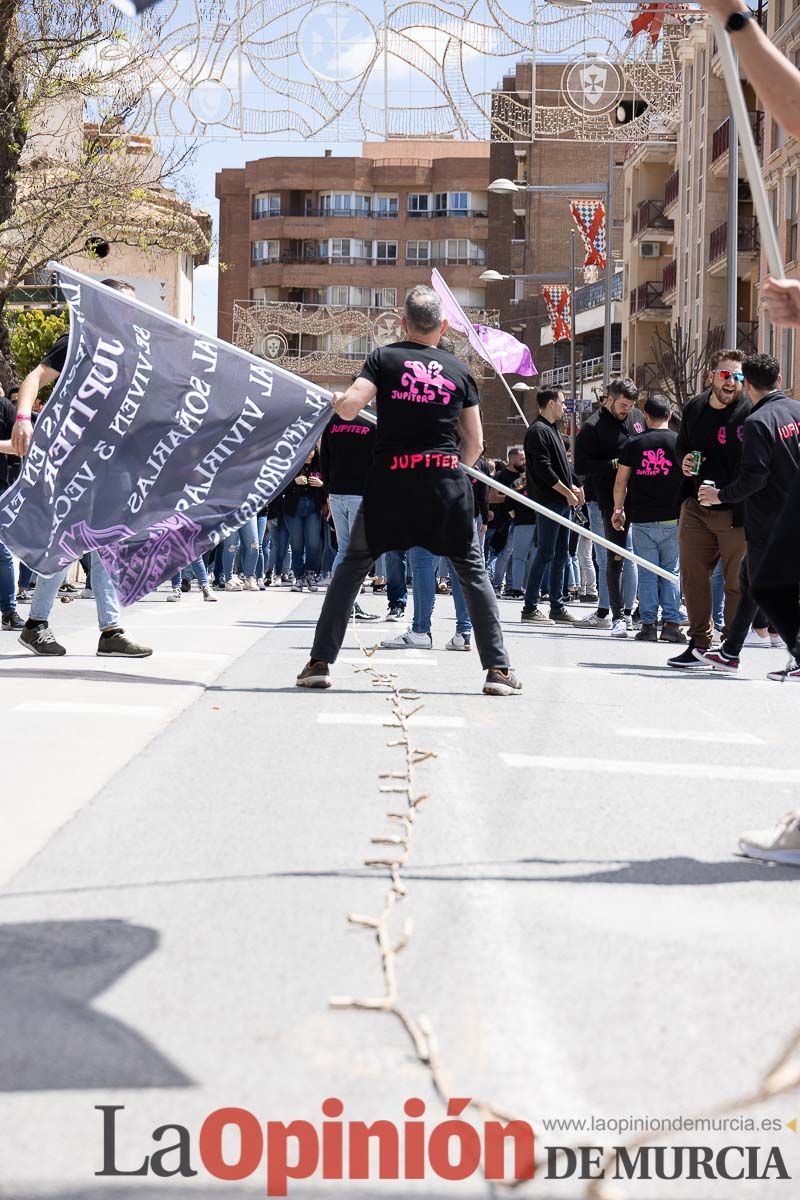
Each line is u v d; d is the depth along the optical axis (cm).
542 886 473
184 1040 337
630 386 1538
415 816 573
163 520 962
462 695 945
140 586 966
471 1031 344
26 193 3048
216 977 380
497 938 416
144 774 651
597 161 8938
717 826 571
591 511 1627
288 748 725
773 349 4812
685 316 6231
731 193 2839
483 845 529
